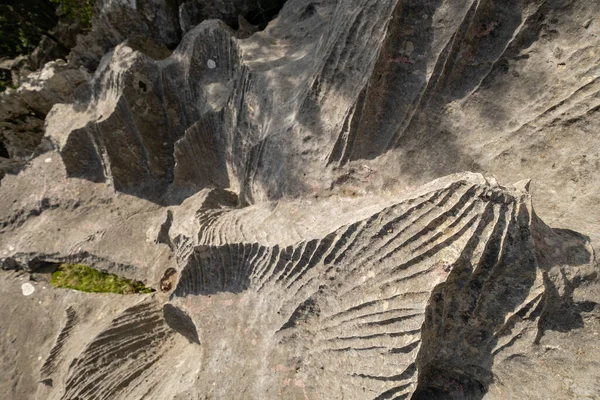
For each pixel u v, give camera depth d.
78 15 9.08
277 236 4.33
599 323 3.24
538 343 3.30
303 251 4.02
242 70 5.73
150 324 5.72
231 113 5.95
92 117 7.04
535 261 3.15
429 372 3.79
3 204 7.62
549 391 3.26
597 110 3.70
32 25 10.39
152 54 7.69
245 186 5.64
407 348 3.37
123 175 7.08
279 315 4.36
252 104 5.60
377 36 4.15
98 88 7.07
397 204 3.52
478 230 3.21
